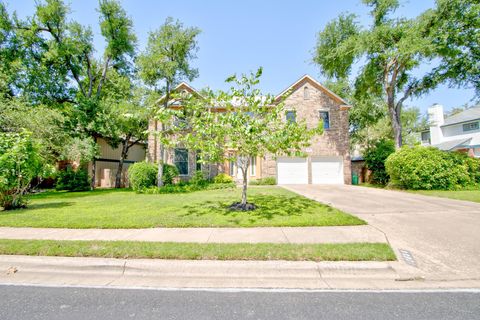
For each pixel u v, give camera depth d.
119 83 18.78
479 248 4.10
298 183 16.70
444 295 2.78
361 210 7.22
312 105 17.00
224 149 7.08
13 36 15.93
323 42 16.98
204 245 4.11
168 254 3.71
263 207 7.61
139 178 12.78
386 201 8.84
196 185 13.81
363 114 24.30
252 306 2.57
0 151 7.29
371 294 2.82
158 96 13.12
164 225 5.54
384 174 15.48
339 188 13.45
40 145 8.38
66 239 4.55
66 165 18.64
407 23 13.56
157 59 12.20
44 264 3.58
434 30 13.14
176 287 3.05
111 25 17.47
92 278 3.34
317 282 3.16
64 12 16.36
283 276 3.32
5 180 7.17
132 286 3.09
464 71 14.16
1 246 4.05
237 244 4.15
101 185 19.38
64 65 17.38
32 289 3.01
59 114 13.49
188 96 8.52
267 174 16.64
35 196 11.71
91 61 19.20
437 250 4.01
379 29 13.62
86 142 14.53
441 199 9.23
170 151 16.17
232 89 6.82
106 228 5.41
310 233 4.89
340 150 16.88
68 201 9.51
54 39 16.59
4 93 13.82
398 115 16.02
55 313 2.46
